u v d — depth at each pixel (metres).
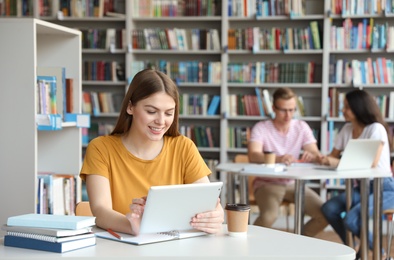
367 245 4.18
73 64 3.81
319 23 6.25
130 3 6.37
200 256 1.79
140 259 1.78
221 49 6.33
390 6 5.98
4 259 1.73
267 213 4.45
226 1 6.25
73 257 1.76
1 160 3.18
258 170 4.04
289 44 6.21
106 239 2.00
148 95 2.23
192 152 2.46
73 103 3.81
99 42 6.45
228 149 6.37
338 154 4.70
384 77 6.06
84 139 6.40
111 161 2.39
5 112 3.18
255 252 1.85
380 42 6.00
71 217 1.93
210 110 6.41
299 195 3.89
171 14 6.37
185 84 6.39
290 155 4.47
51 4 6.38
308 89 6.42
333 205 4.48
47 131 3.82
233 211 2.07
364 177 3.89
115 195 2.38
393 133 6.02
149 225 2.03
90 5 6.39
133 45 6.42
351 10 6.04
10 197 3.18
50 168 3.82
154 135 2.26
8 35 3.16
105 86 6.69
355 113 4.46
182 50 6.36
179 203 2.03
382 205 4.17
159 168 2.42
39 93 3.27
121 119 2.41
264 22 6.42
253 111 6.34
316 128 6.38
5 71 3.17
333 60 6.14
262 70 6.31
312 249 1.90
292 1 6.18
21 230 1.87
